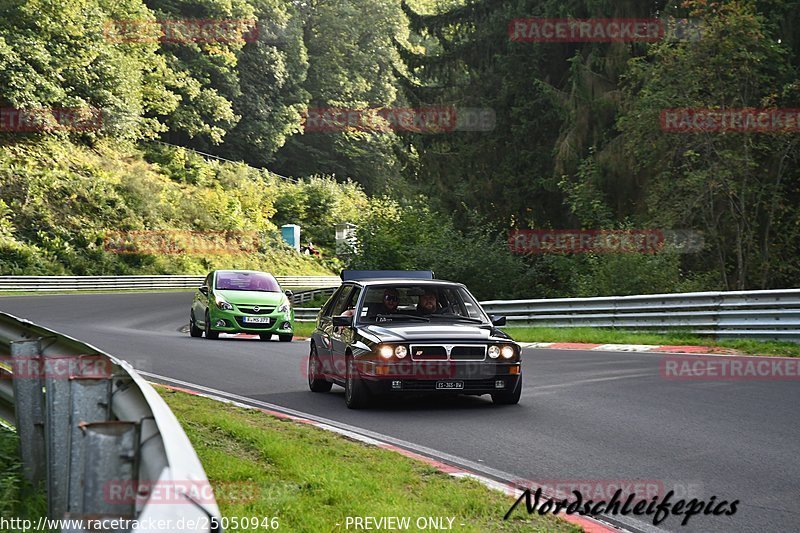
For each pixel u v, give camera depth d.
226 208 125.50
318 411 20.30
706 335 34.97
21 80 107.12
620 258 49.31
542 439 16.70
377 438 16.89
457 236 61.75
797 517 11.49
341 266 137.62
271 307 41.53
